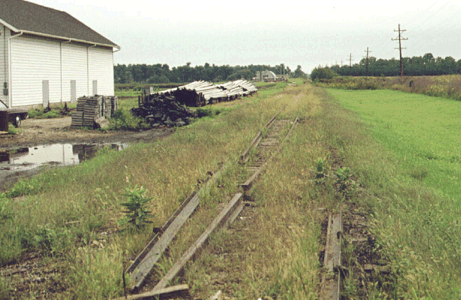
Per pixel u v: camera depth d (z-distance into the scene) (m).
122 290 4.65
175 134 18.09
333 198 7.85
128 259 5.61
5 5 34.09
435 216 6.60
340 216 6.72
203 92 36.88
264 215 7.04
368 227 6.55
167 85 92.88
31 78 32.84
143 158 12.51
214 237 6.00
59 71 36.75
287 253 5.02
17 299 4.73
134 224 6.62
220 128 18.91
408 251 4.98
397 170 10.58
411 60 176.38
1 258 5.74
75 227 6.86
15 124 22.92
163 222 6.69
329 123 19.22
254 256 5.36
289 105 31.36
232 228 6.71
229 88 45.09
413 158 12.66
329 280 4.68
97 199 8.38
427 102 39.97
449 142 16.36
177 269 4.93
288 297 4.25
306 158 11.28
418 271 4.51
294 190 8.39
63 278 5.16
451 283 4.61
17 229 6.53
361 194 8.15
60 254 5.95
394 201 7.71
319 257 5.43
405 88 61.91
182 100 34.44
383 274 5.01
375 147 13.77
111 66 47.41
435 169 11.30
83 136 20.05
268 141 15.57
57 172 11.20
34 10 38.41
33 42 32.91
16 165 13.13
